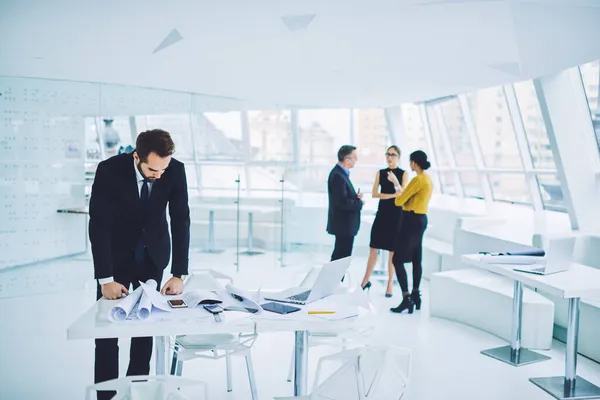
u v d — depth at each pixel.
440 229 9.23
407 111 11.29
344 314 2.90
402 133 11.17
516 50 5.28
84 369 4.62
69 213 9.16
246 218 8.72
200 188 8.58
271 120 9.99
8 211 8.49
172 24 4.75
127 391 2.18
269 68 6.73
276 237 9.02
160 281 3.38
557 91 6.46
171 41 5.38
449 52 5.60
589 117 6.60
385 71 6.79
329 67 6.64
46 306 6.78
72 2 4.09
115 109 8.49
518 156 8.65
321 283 3.11
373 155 11.34
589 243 6.12
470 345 5.38
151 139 2.88
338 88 8.16
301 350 3.03
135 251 3.29
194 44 5.51
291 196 9.09
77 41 5.35
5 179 8.41
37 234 8.84
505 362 4.92
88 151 8.68
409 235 6.34
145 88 8.47
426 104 11.00
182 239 3.37
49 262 9.03
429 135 11.33
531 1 3.92
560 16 4.17
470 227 7.44
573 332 4.32
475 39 5.03
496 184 9.57
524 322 5.29
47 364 4.73
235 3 4.14
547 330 5.27
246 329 2.70
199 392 4.13
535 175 8.41
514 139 8.59
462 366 4.81
